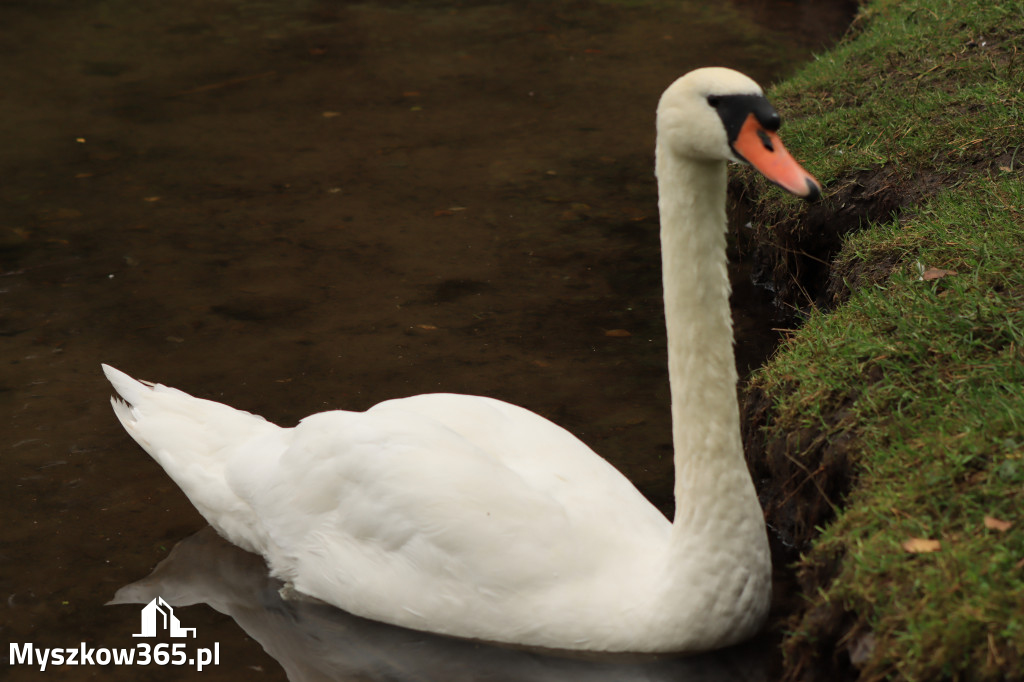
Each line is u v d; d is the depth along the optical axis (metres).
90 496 7.43
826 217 9.21
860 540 5.18
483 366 8.84
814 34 18.33
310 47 18.62
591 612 5.73
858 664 4.82
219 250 11.09
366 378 8.72
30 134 14.56
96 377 8.77
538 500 5.95
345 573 6.34
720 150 5.09
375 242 11.21
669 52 17.78
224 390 8.56
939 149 9.05
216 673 5.86
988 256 7.10
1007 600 4.44
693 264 5.35
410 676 5.81
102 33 19.50
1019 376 5.89
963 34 11.17
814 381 6.70
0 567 6.73
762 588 5.61
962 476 5.31
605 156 13.45
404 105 15.60
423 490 6.04
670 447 7.68
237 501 6.93
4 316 9.74
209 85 16.64
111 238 11.39
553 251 10.91
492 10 20.77
